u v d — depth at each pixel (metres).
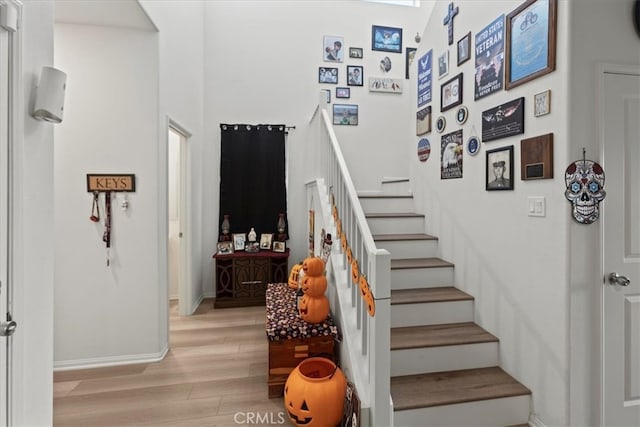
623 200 1.55
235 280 3.71
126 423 1.77
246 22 4.04
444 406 1.62
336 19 4.18
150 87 2.46
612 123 1.53
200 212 3.91
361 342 1.81
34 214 1.21
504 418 1.69
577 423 1.51
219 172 4.00
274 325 2.09
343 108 4.16
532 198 1.70
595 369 1.53
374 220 2.85
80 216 2.40
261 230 4.01
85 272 2.41
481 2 2.12
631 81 1.55
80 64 2.38
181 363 2.45
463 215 2.33
